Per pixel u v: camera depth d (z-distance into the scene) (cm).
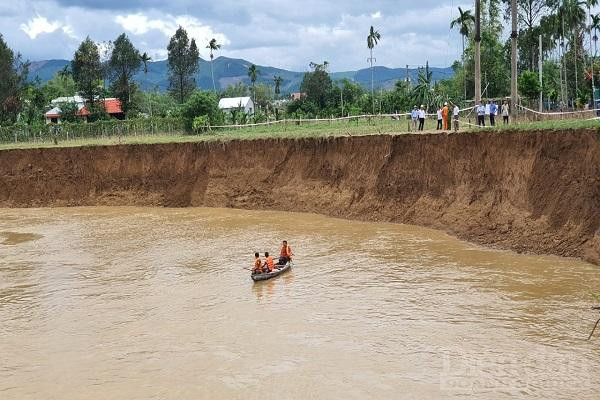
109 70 8519
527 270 2416
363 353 1717
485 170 3262
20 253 3175
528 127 3123
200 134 5922
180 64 9738
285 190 4297
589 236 2550
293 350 1762
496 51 7006
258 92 15100
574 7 5950
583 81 6712
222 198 4547
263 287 2391
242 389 1538
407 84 8588
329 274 2522
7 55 8156
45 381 1641
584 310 1948
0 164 5188
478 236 2980
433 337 1802
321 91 9512
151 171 4894
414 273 2462
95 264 2877
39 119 8069
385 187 3741
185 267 2752
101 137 6191
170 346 1834
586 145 2761
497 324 1873
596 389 1446
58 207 4906
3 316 2178
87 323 2070
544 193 2867
